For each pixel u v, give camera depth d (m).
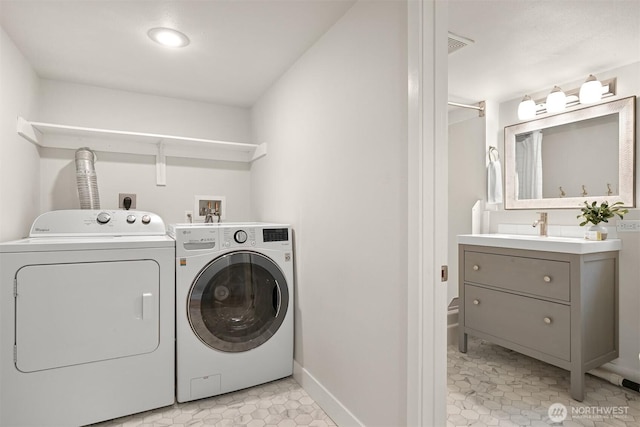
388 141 1.35
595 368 2.18
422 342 1.19
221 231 1.95
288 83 2.21
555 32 1.81
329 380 1.75
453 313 2.94
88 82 2.43
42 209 2.33
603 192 2.26
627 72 2.16
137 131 2.62
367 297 1.46
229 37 1.83
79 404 1.63
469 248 2.55
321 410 1.79
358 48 1.52
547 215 2.48
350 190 1.58
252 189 2.95
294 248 2.15
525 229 2.67
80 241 1.73
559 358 1.99
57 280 1.60
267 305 2.06
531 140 2.67
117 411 1.70
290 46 1.93
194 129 2.82
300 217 2.06
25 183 2.04
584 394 1.98
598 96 2.14
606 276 2.06
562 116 2.47
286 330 2.11
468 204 3.04
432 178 1.20
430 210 1.20
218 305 1.95
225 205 2.93
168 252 1.83
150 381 1.77
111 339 1.70
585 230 2.31
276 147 2.41
